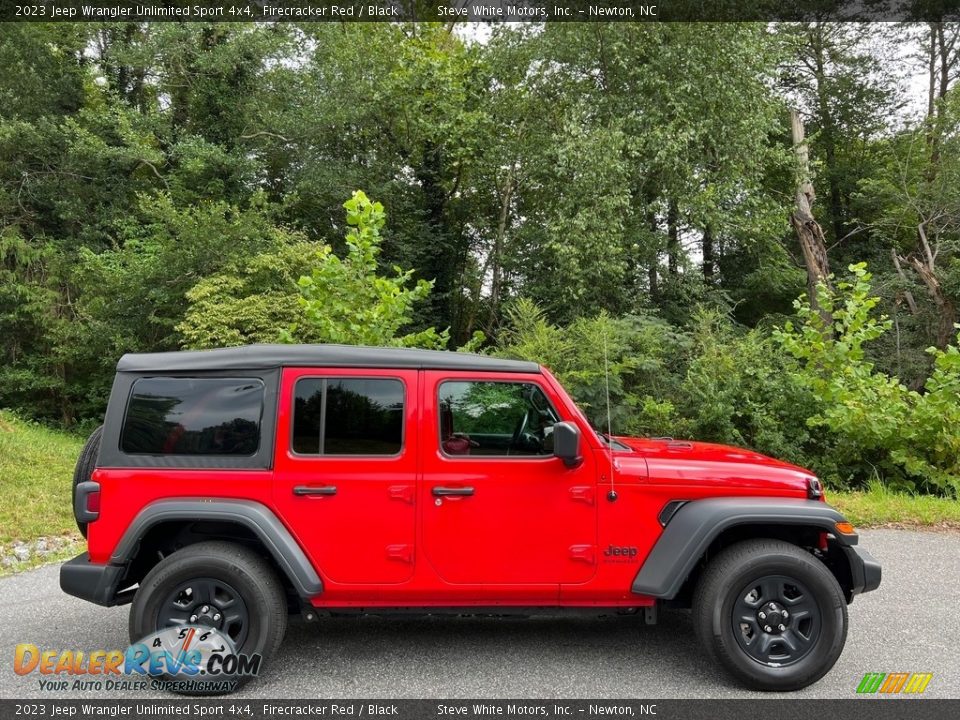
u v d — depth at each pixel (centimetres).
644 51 1812
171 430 414
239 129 2267
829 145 2678
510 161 2161
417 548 409
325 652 456
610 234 1739
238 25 2103
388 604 415
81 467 439
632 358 1434
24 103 2009
